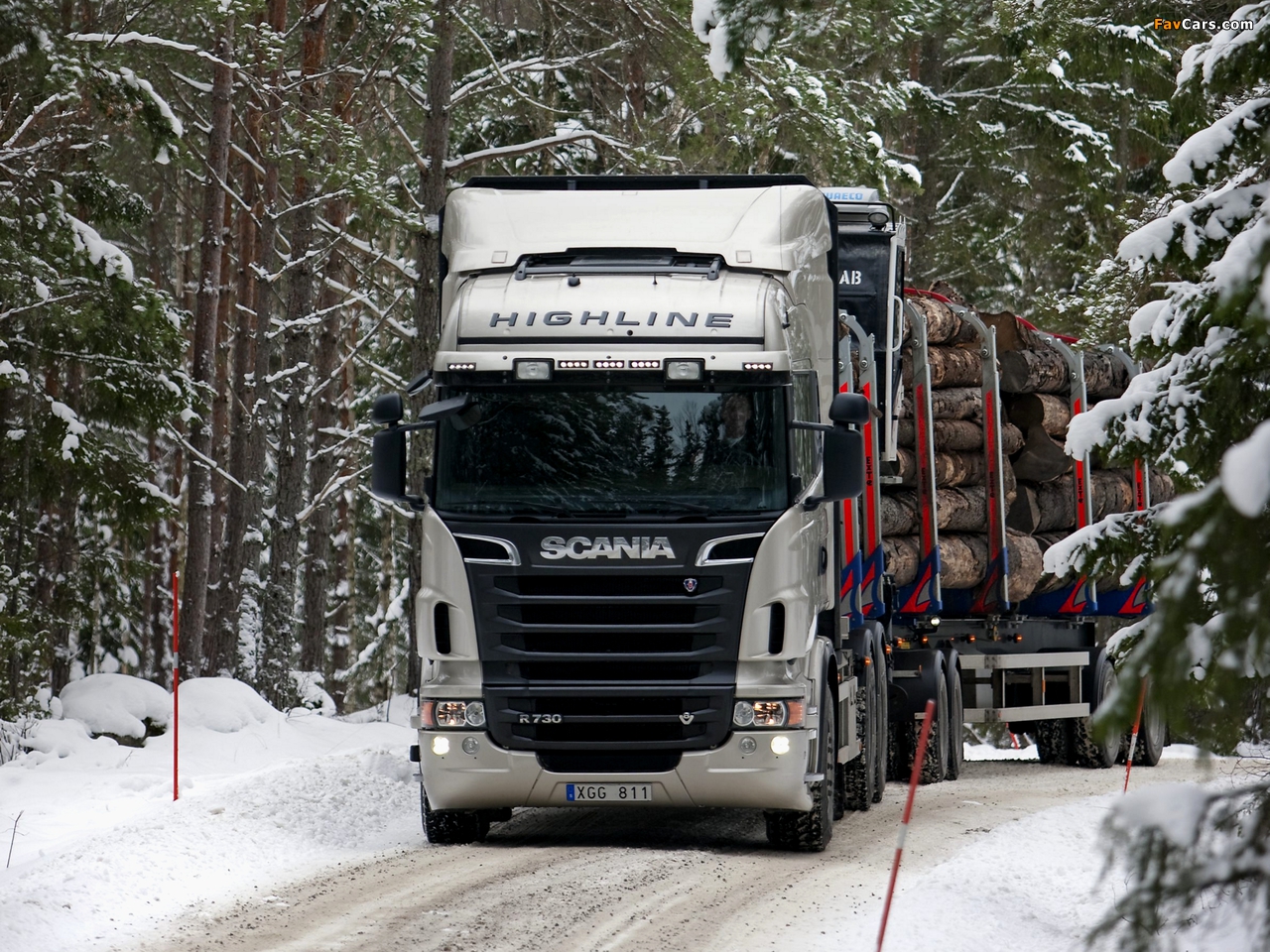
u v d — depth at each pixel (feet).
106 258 244.01
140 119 241.76
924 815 176.45
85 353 254.47
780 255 149.48
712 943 103.96
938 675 214.48
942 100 441.68
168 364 260.21
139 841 136.05
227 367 459.32
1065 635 254.88
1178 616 52.65
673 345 140.67
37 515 305.12
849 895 121.19
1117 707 53.06
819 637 150.41
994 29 400.67
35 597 294.66
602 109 377.50
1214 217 103.55
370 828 157.99
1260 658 51.85
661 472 139.54
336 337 389.60
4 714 221.46
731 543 137.69
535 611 138.62
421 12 271.28
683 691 137.39
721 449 139.95
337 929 108.06
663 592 137.59
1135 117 436.76
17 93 233.35
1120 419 107.96
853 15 339.57
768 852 145.89
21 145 261.44
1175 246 104.06
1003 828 153.89
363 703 570.87
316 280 419.13
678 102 341.00
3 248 226.58
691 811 174.70
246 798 162.91
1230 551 52.03
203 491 316.81
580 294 144.36
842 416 138.41
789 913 113.91
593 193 156.66
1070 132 430.61
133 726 234.38
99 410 262.88
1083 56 240.12
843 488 138.00
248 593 390.21
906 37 386.52
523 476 140.56
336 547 508.53
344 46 340.80
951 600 229.04
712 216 152.76
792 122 324.19
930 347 214.28
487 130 390.63
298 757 233.96
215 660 347.97
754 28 119.55
